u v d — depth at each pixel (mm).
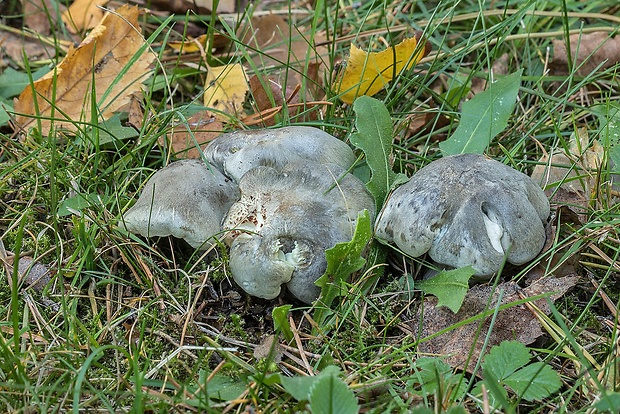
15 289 465
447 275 497
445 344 492
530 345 494
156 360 490
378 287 525
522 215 499
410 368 481
